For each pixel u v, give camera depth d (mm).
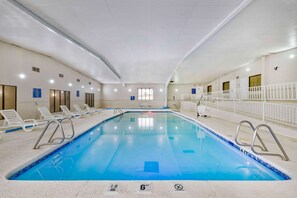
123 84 18641
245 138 4852
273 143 4297
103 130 7617
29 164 3223
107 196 2029
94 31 5445
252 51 8266
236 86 12516
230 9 4051
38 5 3906
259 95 9156
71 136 5055
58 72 10031
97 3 3822
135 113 14688
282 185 2320
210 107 10852
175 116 12672
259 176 3367
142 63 10117
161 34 5645
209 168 3729
